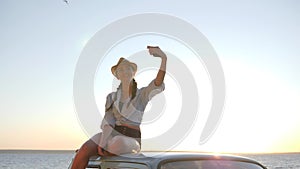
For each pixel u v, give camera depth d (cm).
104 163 396
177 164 348
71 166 417
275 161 14462
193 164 353
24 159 18700
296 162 13188
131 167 360
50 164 11700
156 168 335
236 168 368
